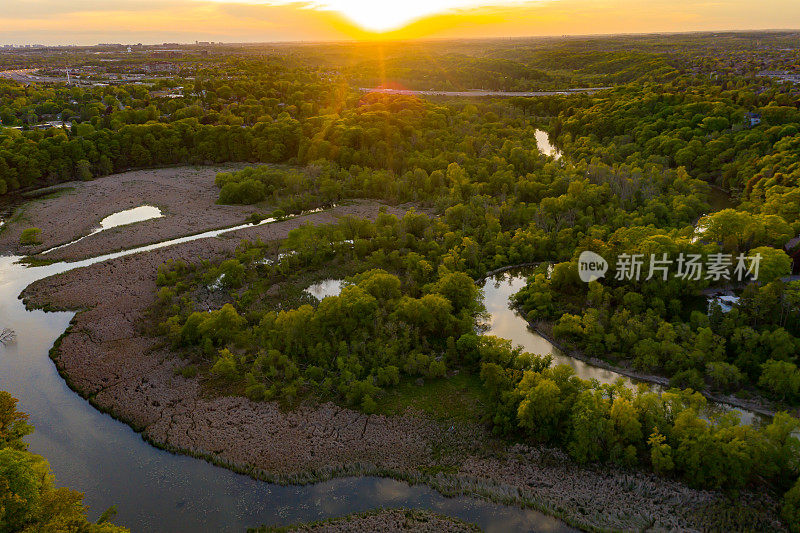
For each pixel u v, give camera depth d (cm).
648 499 6100
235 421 7562
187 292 10938
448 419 7594
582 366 8750
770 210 12038
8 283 11612
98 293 11006
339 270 12094
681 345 8450
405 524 5928
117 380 8469
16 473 5119
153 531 5938
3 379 8556
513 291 11406
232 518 6100
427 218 13700
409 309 9175
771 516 5794
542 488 6341
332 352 8744
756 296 8656
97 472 6769
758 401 7606
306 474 6638
